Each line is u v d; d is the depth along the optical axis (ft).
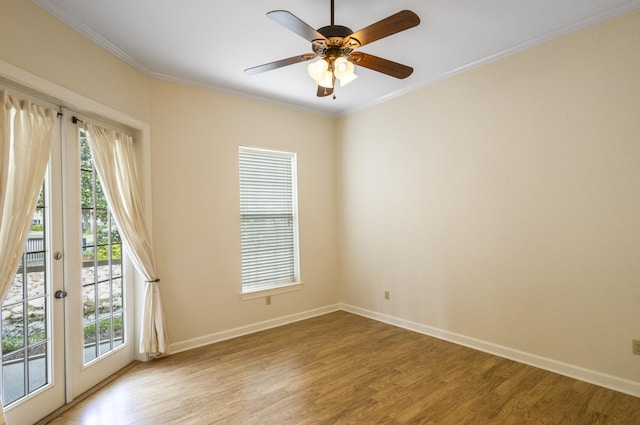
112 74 8.75
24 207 6.34
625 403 7.24
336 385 8.29
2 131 5.91
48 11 6.91
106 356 8.78
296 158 13.96
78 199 7.99
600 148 7.93
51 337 7.20
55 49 7.06
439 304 11.46
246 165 12.76
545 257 8.88
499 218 9.80
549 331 8.84
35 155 6.63
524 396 7.62
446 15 7.73
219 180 11.69
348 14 7.65
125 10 7.25
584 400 7.40
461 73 10.65
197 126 11.23
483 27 8.28
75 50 7.59
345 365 9.41
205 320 11.26
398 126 12.66
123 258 9.61
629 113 7.53
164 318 10.14
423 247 11.90
